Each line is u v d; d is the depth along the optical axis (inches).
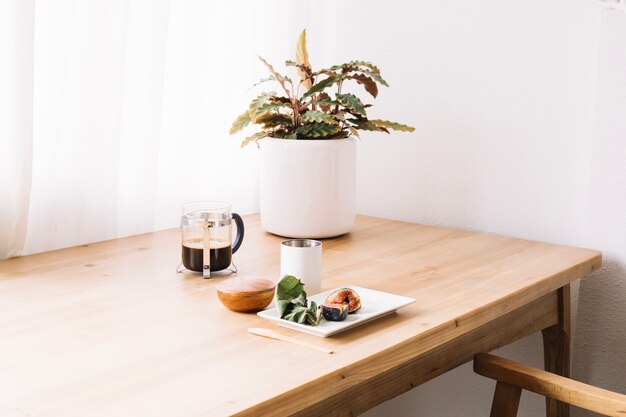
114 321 45.9
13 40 57.7
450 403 80.4
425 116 78.6
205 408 34.0
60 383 36.6
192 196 75.6
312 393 37.4
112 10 64.2
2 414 33.3
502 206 74.7
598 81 66.2
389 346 42.4
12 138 58.8
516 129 72.8
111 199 67.0
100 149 65.4
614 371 69.1
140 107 68.5
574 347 71.3
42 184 63.4
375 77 66.5
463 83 75.5
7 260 59.7
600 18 66.1
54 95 62.2
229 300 47.6
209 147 78.0
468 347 55.6
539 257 63.8
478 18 73.7
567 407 69.5
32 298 50.1
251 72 80.0
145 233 70.1
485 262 61.7
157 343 42.3
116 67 65.1
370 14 81.1
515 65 72.0
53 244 64.5
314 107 68.6
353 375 39.9
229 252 56.5
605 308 68.8
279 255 62.2
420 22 77.6
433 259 62.5
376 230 74.4
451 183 77.8
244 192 82.0
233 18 77.6
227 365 39.3
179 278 55.4
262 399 35.0
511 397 54.1
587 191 68.9
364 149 83.9
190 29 73.3
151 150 69.2
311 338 43.7
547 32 69.7
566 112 69.6
